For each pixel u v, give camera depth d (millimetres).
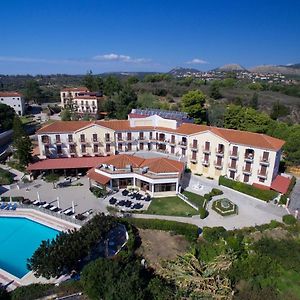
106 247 39969
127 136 73188
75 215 49375
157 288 32719
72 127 71250
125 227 45812
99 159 69875
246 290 36562
